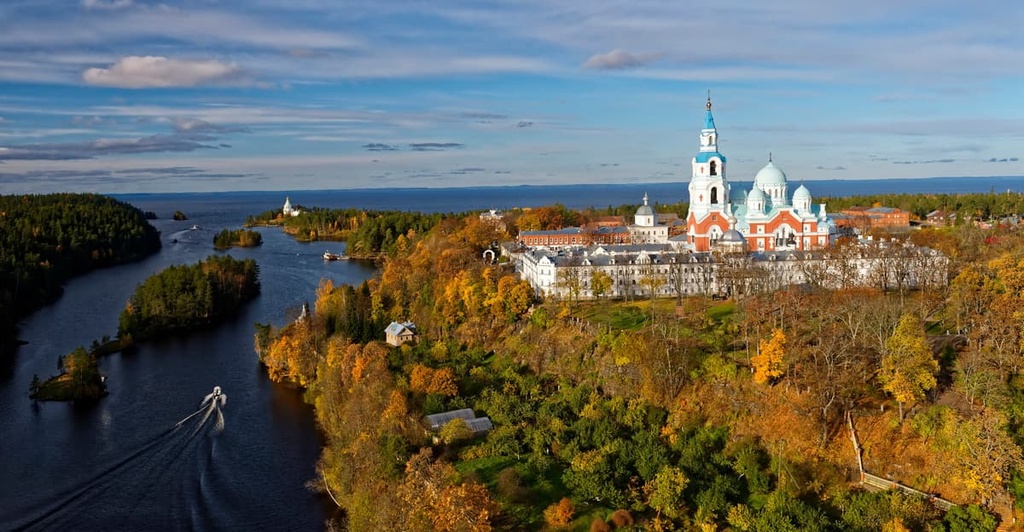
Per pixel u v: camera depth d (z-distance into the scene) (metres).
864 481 167.75
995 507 152.88
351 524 169.00
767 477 171.00
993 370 176.50
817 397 180.62
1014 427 165.62
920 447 169.12
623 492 168.12
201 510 183.50
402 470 183.88
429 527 149.50
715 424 193.38
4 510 182.88
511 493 170.75
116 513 182.12
